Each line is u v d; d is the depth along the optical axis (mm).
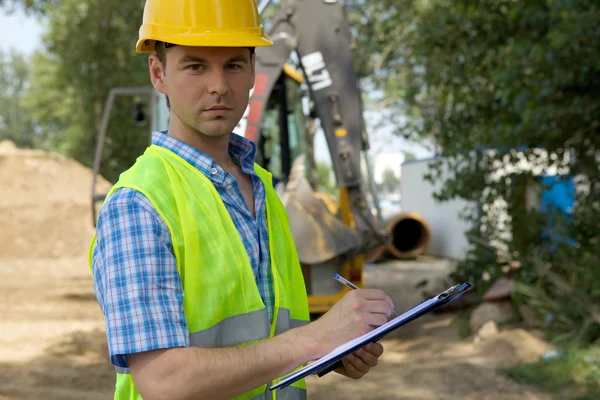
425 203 17828
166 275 1370
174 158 1518
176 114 1551
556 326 7070
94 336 8461
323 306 7543
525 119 6305
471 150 7738
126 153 27234
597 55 5953
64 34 25781
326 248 7297
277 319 1585
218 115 1509
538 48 6121
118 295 1333
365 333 1422
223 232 1478
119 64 26906
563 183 8172
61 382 6465
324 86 7508
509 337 6906
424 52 7648
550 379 5883
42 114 29781
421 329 8164
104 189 23141
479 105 7660
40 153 23453
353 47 7699
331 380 6387
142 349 1303
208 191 1510
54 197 21453
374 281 12656
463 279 8875
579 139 7160
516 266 8641
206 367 1310
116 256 1357
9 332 8562
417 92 8641
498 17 7312
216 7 1500
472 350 7016
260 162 8539
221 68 1510
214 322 1422
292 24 7473
